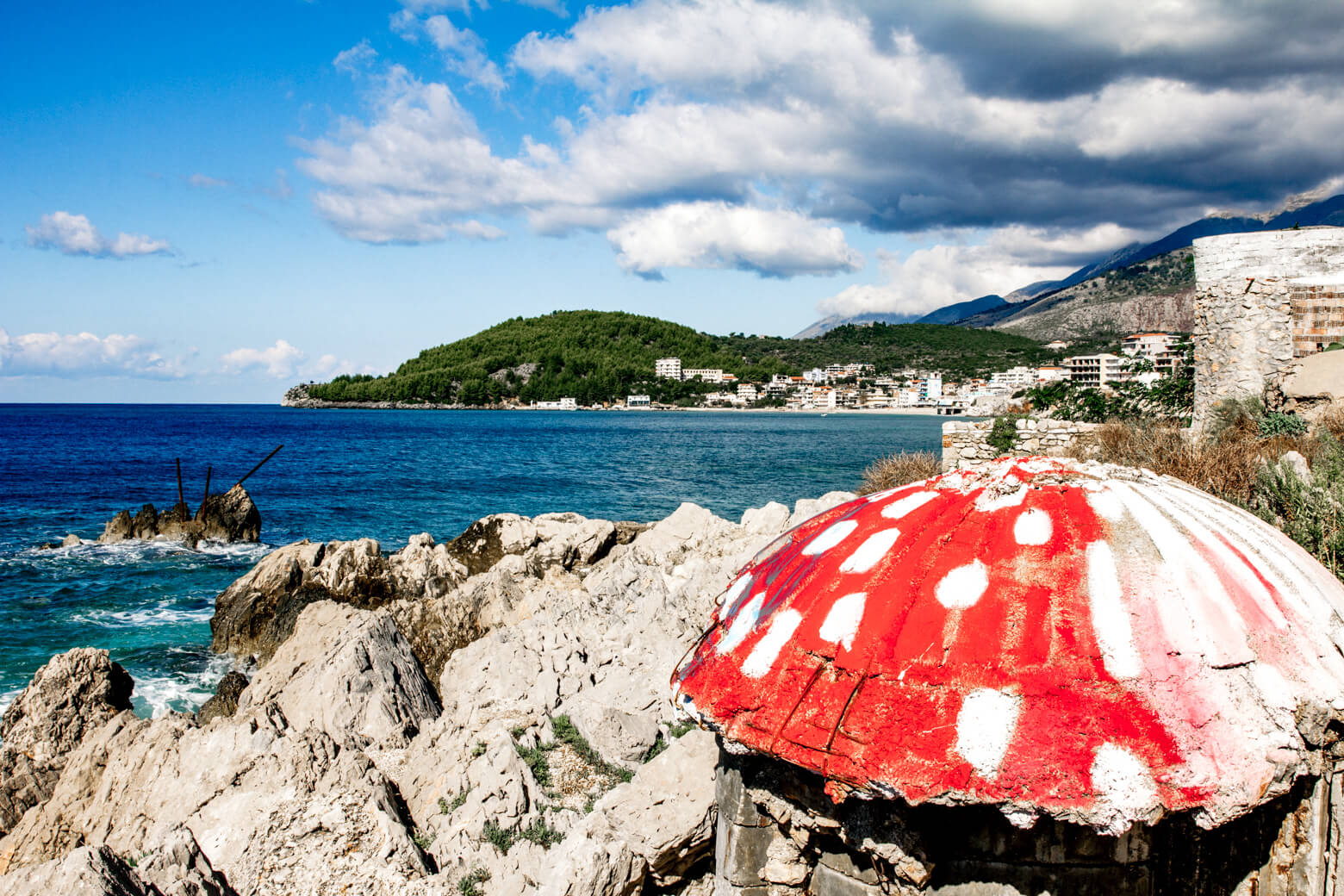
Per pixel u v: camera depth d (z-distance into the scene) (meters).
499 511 44.38
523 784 8.33
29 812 10.84
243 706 13.75
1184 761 3.97
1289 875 4.32
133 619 24.47
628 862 6.45
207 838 7.73
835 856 4.96
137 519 36.91
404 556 22.05
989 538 4.86
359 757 9.16
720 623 5.72
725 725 4.89
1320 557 9.45
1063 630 4.36
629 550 20.16
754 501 47.06
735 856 5.30
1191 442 16.50
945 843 4.46
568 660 11.73
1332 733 4.19
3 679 19.38
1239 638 4.30
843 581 5.02
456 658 12.91
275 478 61.66
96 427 148.62
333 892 7.01
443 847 7.65
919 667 4.44
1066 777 3.99
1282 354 17.95
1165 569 4.52
